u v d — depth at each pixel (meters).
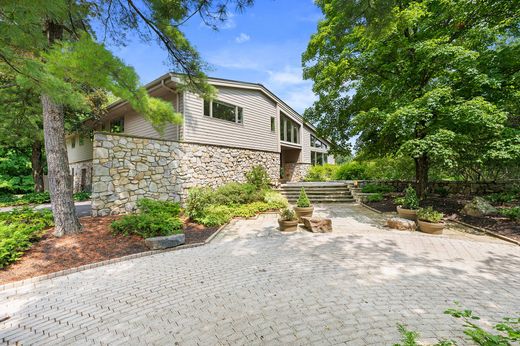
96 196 6.21
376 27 3.44
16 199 11.09
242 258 3.99
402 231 5.55
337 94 8.26
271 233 5.54
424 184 8.04
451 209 7.07
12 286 3.04
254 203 8.27
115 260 3.88
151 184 7.34
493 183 8.51
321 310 2.42
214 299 2.69
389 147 8.23
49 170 4.73
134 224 4.93
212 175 9.35
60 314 2.46
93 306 2.59
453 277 3.16
